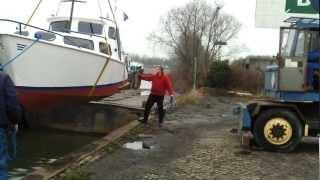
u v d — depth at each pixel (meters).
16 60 13.98
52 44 14.77
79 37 16.75
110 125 18.45
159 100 15.05
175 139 12.48
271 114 10.62
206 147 11.25
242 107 11.14
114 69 18.41
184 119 17.28
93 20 18.42
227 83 38.66
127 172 8.62
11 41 13.72
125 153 10.45
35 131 17.03
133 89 31.59
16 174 10.07
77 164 9.20
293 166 9.28
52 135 16.61
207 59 53.25
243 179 8.23
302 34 10.65
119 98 26.72
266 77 11.93
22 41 13.98
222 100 29.23
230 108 22.94
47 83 15.03
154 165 9.25
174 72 53.03
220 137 12.86
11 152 8.08
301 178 8.37
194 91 30.27
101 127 18.33
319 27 10.55
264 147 10.73
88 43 17.09
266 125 10.66
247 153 10.49
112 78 18.36
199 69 48.91
